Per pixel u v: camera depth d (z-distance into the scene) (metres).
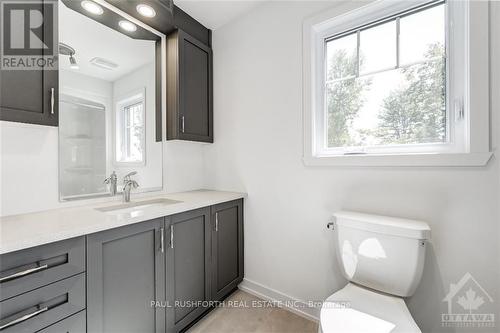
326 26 1.49
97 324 0.98
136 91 1.67
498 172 0.97
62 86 1.31
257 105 1.81
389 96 1.32
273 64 1.71
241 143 1.91
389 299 1.04
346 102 1.47
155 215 1.19
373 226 1.11
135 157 1.67
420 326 1.16
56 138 1.29
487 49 0.98
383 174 1.26
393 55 1.31
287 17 1.63
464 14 1.08
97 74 1.46
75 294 0.91
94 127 1.45
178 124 1.73
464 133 1.09
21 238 0.78
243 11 1.84
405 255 1.03
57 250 0.86
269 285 1.76
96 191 1.46
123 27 1.58
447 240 1.09
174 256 1.33
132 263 1.12
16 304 0.77
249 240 1.89
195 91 1.88
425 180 1.14
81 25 1.38
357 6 1.32
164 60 1.82
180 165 2.00
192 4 1.76
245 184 1.90
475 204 1.03
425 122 1.21
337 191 1.43
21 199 1.16
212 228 1.60
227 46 1.99
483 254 1.01
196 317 1.48
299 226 1.61
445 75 1.16
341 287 1.43
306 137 1.54
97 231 0.97
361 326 0.85
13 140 1.14
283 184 1.68
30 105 1.01
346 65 1.47
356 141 1.43
